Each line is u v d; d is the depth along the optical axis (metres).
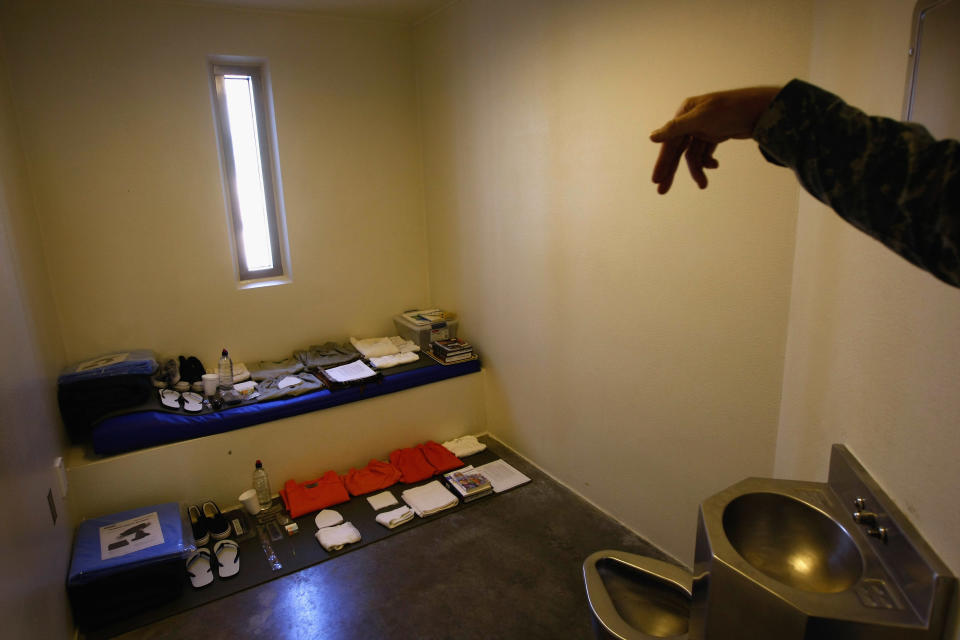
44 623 1.60
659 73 1.96
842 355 1.12
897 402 0.83
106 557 2.04
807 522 1.00
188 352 3.12
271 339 3.36
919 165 0.45
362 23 3.33
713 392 1.98
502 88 2.78
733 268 1.83
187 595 2.17
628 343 2.32
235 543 2.44
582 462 2.73
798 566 1.00
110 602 2.02
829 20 1.32
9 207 2.12
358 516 2.67
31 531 1.58
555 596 2.13
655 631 1.36
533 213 2.73
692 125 0.65
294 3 2.96
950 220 0.43
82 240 2.77
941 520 0.67
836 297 1.19
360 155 3.46
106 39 2.70
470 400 3.40
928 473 0.72
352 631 1.99
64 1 2.59
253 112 3.20
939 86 0.69
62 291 2.75
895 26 0.90
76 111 2.68
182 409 2.64
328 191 3.39
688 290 2.01
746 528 1.01
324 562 2.37
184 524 2.41
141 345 2.99
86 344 2.85
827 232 1.28
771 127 0.57
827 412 1.21
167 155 2.91
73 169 2.71
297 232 3.33
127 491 2.47
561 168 2.50
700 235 1.92
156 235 2.94
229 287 3.18
